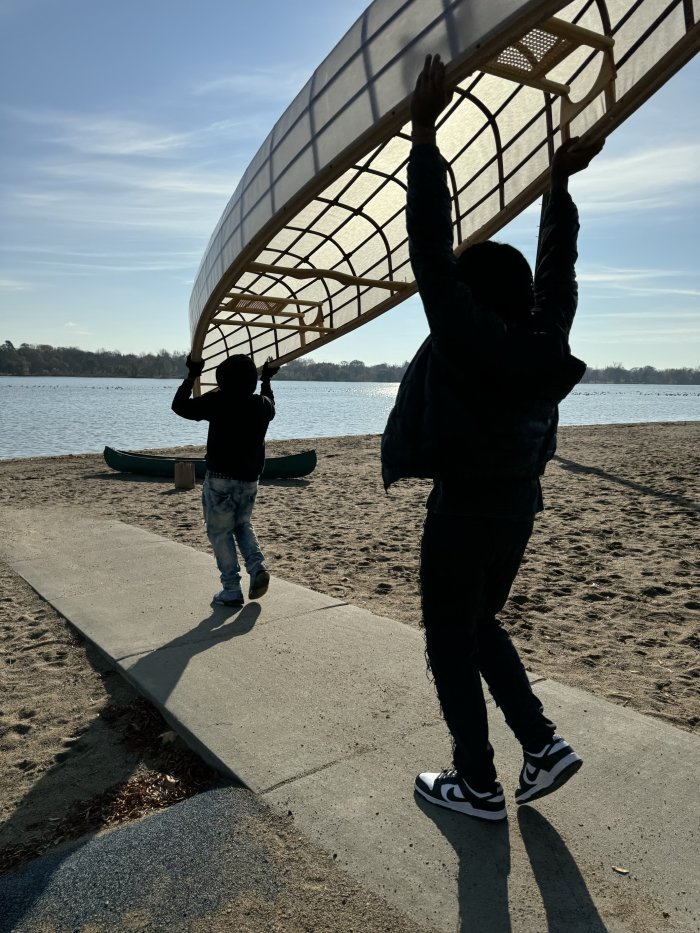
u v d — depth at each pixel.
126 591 5.32
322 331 4.77
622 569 6.27
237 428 4.69
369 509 9.61
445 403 2.07
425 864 2.19
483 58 2.07
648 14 2.49
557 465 14.35
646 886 2.08
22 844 2.46
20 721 3.45
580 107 2.77
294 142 2.88
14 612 5.02
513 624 4.84
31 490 11.44
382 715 3.20
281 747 2.92
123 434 30.59
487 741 2.33
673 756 2.82
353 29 2.57
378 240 4.08
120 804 2.69
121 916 1.98
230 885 2.10
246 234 3.26
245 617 4.65
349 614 4.70
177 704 3.34
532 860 2.20
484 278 2.15
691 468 13.41
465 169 3.58
